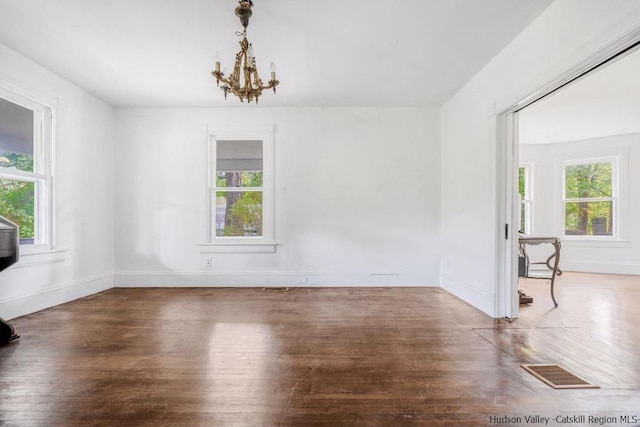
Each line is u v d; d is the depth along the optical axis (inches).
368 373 78.9
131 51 119.6
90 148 159.6
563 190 243.0
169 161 178.7
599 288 174.9
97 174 164.7
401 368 81.4
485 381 74.7
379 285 179.0
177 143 178.7
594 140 232.1
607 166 229.9
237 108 179.5
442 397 68.4
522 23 101.7
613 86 143.3
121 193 177.8
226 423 60.1
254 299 150.8
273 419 61.3
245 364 83.7
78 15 97.8
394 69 134.2
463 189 150.9
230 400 67.5
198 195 178.5
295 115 179.5
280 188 179.5
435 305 140.6
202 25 103.2
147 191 178.1
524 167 250.4
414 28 105.0
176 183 178.5
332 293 163.2
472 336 102.9
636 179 218.4
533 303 143.2
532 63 101.3
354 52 120.7
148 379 75.9
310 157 179.5
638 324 114.1
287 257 179.0
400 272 179.3
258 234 183.2
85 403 66.1
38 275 131.1
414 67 132.2
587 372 78.7
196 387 72.5
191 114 179.2
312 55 122.8
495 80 123.0
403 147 179.9
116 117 177.9
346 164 179.6
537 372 78.8
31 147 132.3
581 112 179.2
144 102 170.9
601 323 115.6
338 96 164.4
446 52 120.3
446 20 100.6
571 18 84.9
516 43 109.7
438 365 82.9
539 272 226.1
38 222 135.0
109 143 173.8
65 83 143.6
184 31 106.6
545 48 95.2
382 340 100.0
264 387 72.6
